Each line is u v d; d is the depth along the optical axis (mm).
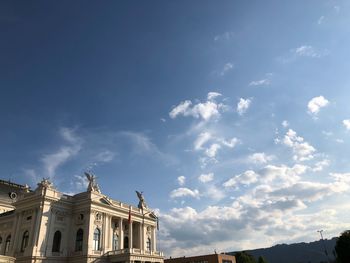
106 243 70375
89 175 72875
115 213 76062
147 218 86875
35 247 60156
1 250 69438
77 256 64688
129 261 66188
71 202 70625
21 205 67688
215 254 104562
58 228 66500
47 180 67062
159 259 75438
